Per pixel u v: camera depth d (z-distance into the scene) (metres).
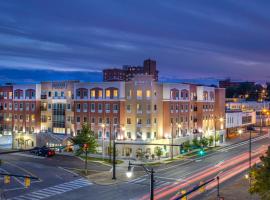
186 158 88.62
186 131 103.00
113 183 62.75
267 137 134.00
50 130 107.25
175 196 53.47
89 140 76.56
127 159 87.19
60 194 55.69
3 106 117.56
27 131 110.56
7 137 115.62
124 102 92.25
